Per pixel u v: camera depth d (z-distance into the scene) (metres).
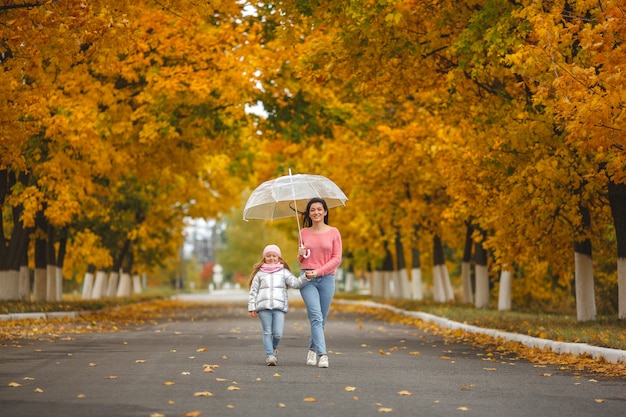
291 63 42.78
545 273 51.00
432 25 29.55
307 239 18.97
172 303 85.25
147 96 42.22
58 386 15.23
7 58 27.28
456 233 58.47
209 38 40.88
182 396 13.98
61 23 23.23
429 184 50.16
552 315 39.97
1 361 20.00
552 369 19.25
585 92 21.64
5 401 13.36
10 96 27.36
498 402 13.90
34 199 40.62
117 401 13.39
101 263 65.81
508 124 27.84
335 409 12.81
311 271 18.66
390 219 60.34
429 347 25.94
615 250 42.19
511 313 41.84
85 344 25.62
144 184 59.22
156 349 23.78
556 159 27.31
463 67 27.53
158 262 88.25
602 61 21.67
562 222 32.56
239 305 76.62
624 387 15.99
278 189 19.34
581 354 21.36
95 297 75.25
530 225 32.00
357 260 90.06
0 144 28.91
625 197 29.59
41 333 30.72
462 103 32.25
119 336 29.80
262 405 13.11
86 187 41.38
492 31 25.89
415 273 65.81
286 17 30.38
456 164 33.56
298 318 46.81
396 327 38.44
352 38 28.64
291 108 45.62
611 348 20.58
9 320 37.12
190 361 20.08
